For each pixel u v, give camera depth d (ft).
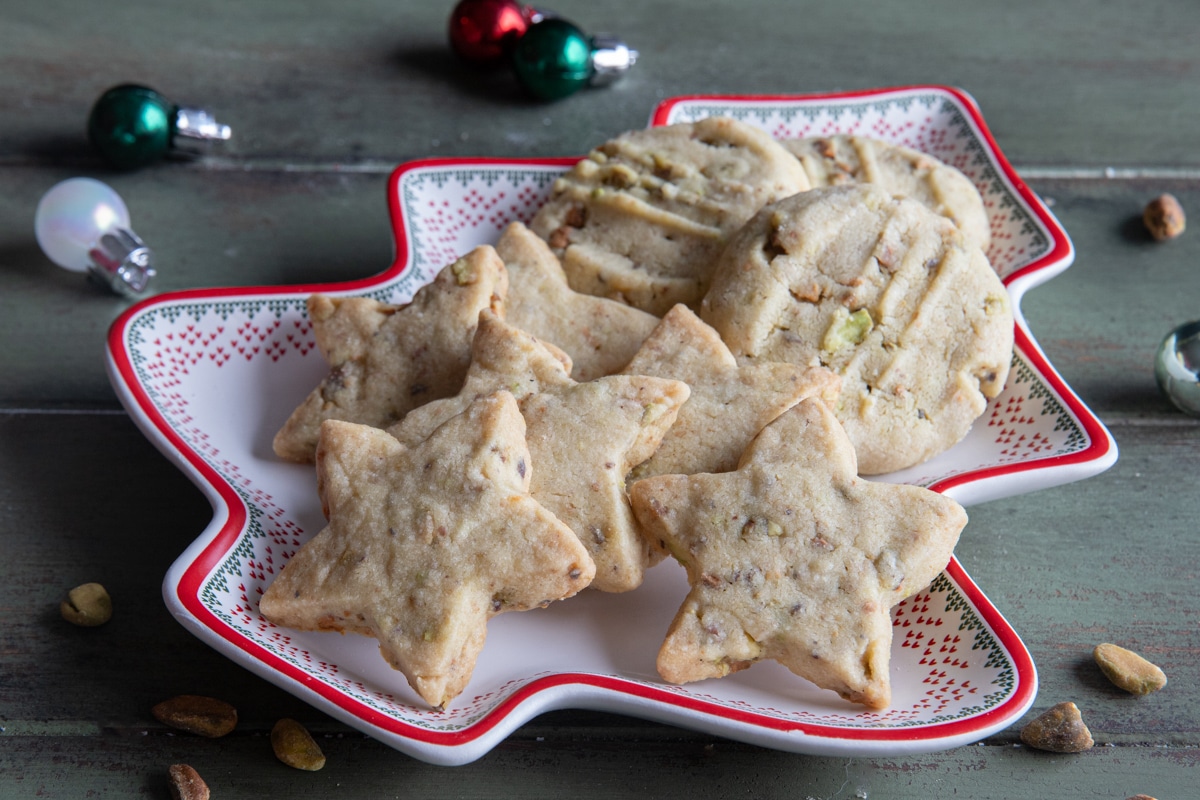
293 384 1.65
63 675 1.52
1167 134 2.01
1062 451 1.57
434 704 1.40
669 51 2.12
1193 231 1.90
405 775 1.47
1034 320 1.80
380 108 2.03
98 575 1.58
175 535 1.61
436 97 2.05
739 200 1.68
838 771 1.47
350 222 1.90
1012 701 1.39
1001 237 1.77
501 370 1.52
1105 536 1.62
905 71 2.09
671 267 1.67
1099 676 1.53
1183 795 1.47
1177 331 1.70
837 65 2.10
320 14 2.16
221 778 1.46
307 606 1.43
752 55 2.11
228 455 1.60
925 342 1.58
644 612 1.50
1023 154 1.98
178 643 1.54
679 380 1.52
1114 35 2.15
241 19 2.14
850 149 1.76
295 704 1.51
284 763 1.47
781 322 1.58
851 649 1.41
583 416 1.49
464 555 1.42
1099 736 1.50
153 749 1.48
